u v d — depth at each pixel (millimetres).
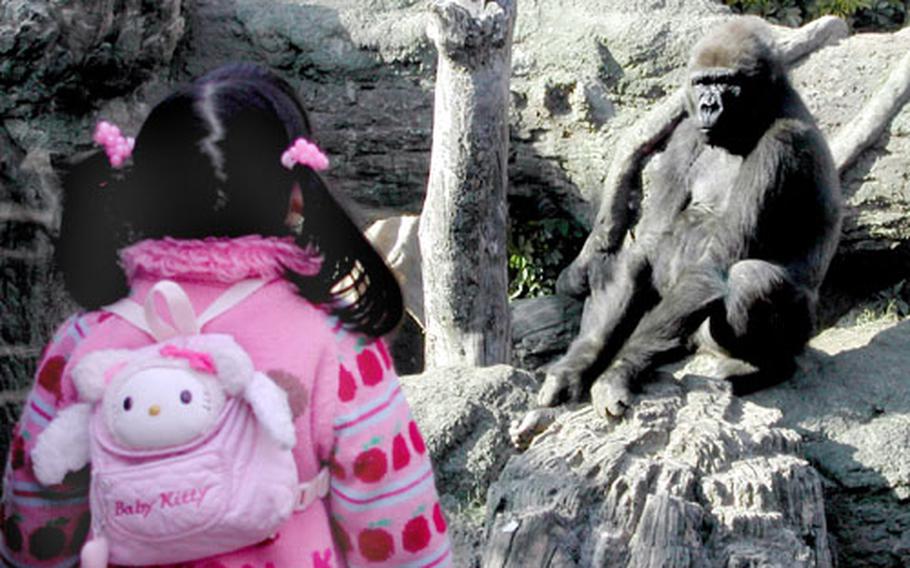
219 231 2412
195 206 2404
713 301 6238
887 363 6652
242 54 8719
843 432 6203
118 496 2232
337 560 2455
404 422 2461
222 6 8797
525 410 6055
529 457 5309
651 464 5086
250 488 2250
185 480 2219
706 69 6629
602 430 5660
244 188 2410
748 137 6723
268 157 2428
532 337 8023
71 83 7875
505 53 6781
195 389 2254
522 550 4785
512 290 9047
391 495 2418
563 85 8562
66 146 7832
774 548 4820
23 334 7012
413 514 2438
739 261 6527
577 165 8625
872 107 7988
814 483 5258
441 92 6844
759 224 6590
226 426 2268
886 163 7953
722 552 4824
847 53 8273
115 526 2248
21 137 7652
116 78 8125
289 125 2467
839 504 6023
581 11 8711
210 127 2393
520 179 8867
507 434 5914
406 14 8789
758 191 6562
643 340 6141
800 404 6395
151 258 2410
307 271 2441
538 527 4809
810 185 6672
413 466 2451
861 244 8148
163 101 2461
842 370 6617
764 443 5426
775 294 6316
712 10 8766
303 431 2357
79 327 2455
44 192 7527
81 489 2459
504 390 6121
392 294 2516
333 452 2398
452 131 6812
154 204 2426
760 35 6656
